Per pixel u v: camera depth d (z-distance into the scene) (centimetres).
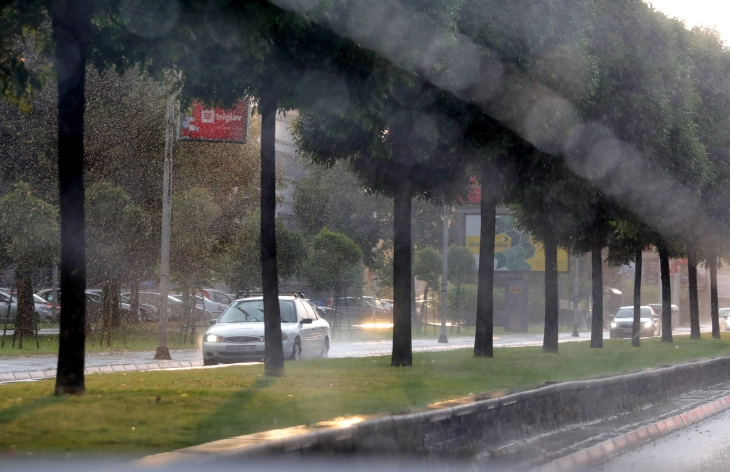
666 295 6638
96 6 1758
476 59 3017
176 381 2228
